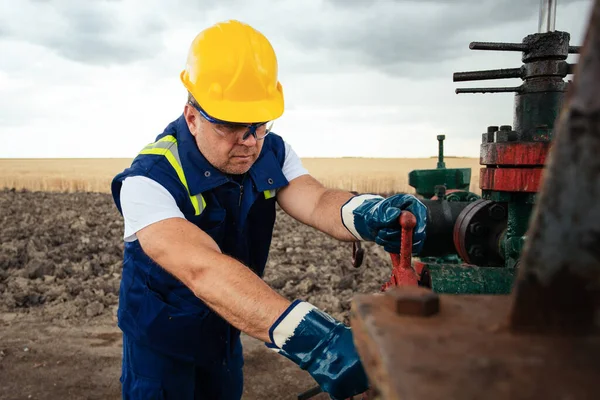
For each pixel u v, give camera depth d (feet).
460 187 13.08
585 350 1.58
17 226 36.73
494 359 1.54
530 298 1.67
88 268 21.22
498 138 6.98
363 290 18.53
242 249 6.55
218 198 5.99
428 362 1.54
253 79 5.65
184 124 5.89
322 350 3.54
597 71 1.43
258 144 5.83
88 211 48.49
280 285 18.99
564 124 1.49
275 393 11.53
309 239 30.76
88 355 13.35
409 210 5.15
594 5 1.41
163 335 6.22
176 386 6.55
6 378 12.05
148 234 4.96
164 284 6.14
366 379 3.41
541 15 6.92
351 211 5.74
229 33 5.80
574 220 1.55
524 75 7.02
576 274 1.60
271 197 6.49
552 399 1.35
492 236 8.14
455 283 6.07
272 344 3.80
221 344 6.52
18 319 16.07
